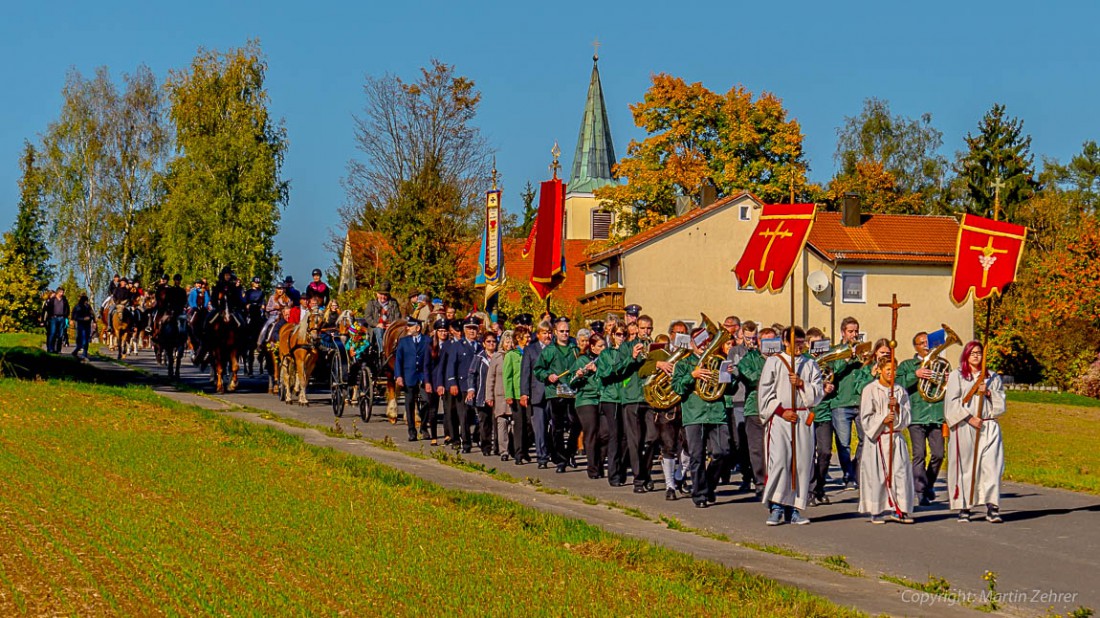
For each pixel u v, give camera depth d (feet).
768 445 49.52
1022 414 123.95
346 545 39.88
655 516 51.08
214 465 55.01
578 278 232.94
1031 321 183.83
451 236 164.86
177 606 32.40
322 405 92.68
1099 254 178.19
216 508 45.21
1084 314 176.14
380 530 42.42
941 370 57.47
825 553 44.16
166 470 53.16
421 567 37.14
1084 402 147.64
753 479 55.98
